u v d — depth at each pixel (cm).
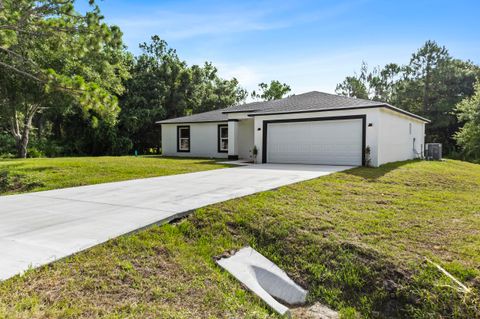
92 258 336
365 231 452
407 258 370
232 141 1697
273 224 469
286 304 335
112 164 1224
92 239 380
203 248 402
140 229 421
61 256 329
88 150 2444
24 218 474
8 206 556
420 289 325
